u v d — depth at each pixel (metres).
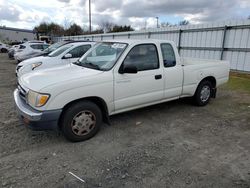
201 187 2.60
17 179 2.71
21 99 3.76
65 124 3.51
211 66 5.66
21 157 3.20
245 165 3.06
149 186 2.61
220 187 2.60
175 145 3.62
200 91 5.55
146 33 16.45
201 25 12.39
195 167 3.00
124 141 3.75
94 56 4.52
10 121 4.51
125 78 4.00
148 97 4.43
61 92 3.34
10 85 8.09
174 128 4.32
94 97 3.73
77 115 3.58
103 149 3.47
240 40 10.64
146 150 3.45
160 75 4.53
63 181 2.69
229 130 4.26
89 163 3.08
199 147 3.57
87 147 3.53
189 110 5.42
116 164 3.06
